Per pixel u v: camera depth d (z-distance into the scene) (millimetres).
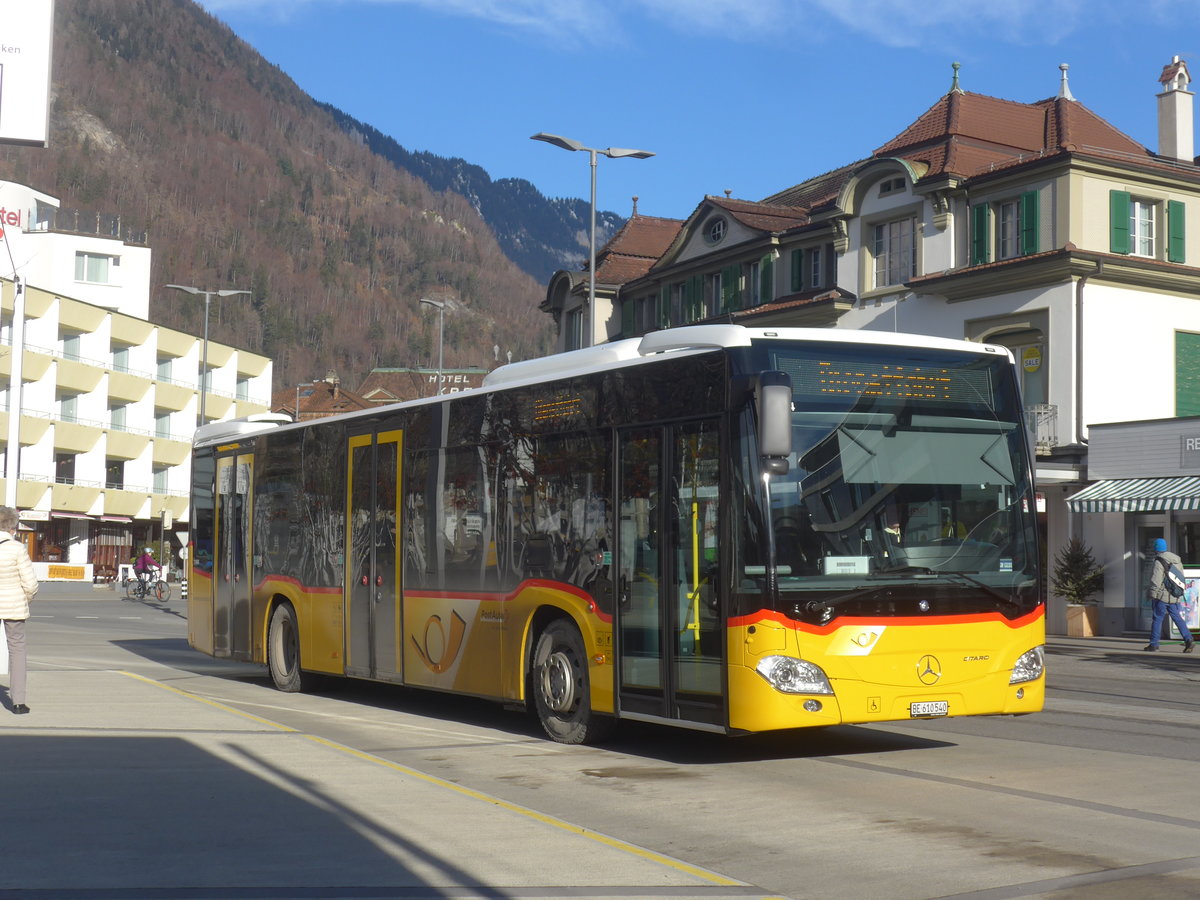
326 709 14734
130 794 8570
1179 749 11484
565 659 11852
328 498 15680
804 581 9945
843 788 9547
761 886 6699
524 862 6789
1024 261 33281
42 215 90500
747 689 9875
